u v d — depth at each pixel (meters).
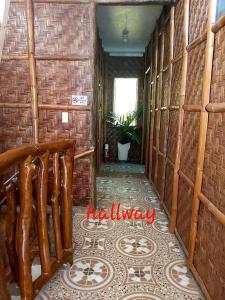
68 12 2.38
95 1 2.35
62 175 1.64
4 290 0.99
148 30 3.98
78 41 2.43
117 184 3.82
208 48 1.40
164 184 2.76
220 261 1.25
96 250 1.97
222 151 1.25
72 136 2.61
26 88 2.52
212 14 1.37
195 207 1.61
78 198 2.73
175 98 2.33
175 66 2.35
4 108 2.57
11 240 1.20
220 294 1.23
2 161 0.88
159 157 3.17
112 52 5.34
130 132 5.39
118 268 1.75
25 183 1.10
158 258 1.88
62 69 2.49
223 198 1.22
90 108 2.54
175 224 2.24
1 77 2.51
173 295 1.51
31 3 2.35
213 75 1.39
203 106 1.47
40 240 1.38
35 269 1.57
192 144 1.78
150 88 4.09
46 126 2.60
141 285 1.59
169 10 2.61
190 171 1.81
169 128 2.57
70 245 1.73
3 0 1.17
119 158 5.61
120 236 2.20
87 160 2.64
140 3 2.36
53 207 1.53
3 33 1.22
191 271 1.69
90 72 2.48
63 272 1.69
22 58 2.45
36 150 1.18
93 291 1.52
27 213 1.13
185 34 1.92
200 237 1.57
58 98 2.54
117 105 5.58
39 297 1.47
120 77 5.46
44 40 2.44
